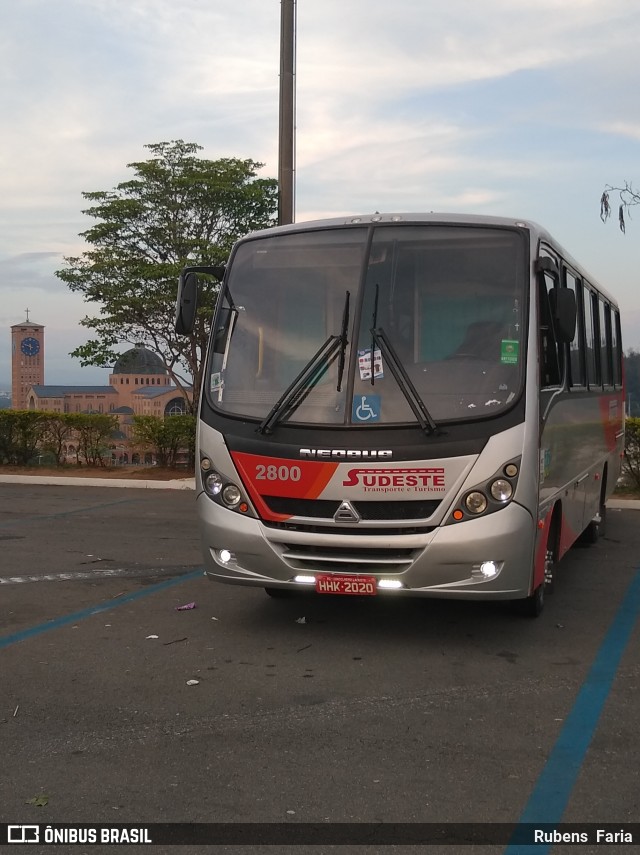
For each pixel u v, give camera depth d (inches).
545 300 289.3
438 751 198.2
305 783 181.6
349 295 282.2
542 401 277.4
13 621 311.0
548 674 254.7
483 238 285.6
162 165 890.7
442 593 262.5
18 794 176.2
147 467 848.3
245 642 285.9
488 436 260.8
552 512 311.7
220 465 282.0
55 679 247.9
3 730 210.1
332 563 269.7
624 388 585.9
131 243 900.0
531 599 311.0
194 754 195.9
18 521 550.3
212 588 363.9
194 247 865.5
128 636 292.2
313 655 271.9
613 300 511.8
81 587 366.0
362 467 262.5
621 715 221.9
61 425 865.5
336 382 273.1
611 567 418.6
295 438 270.5
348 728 211.9
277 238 303.1
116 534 500.7
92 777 184.1
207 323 881.5
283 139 610.5
